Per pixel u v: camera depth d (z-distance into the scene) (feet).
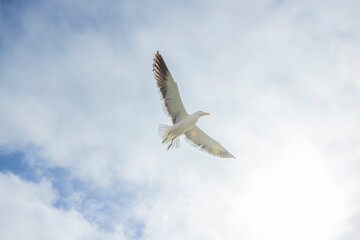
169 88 56.49
